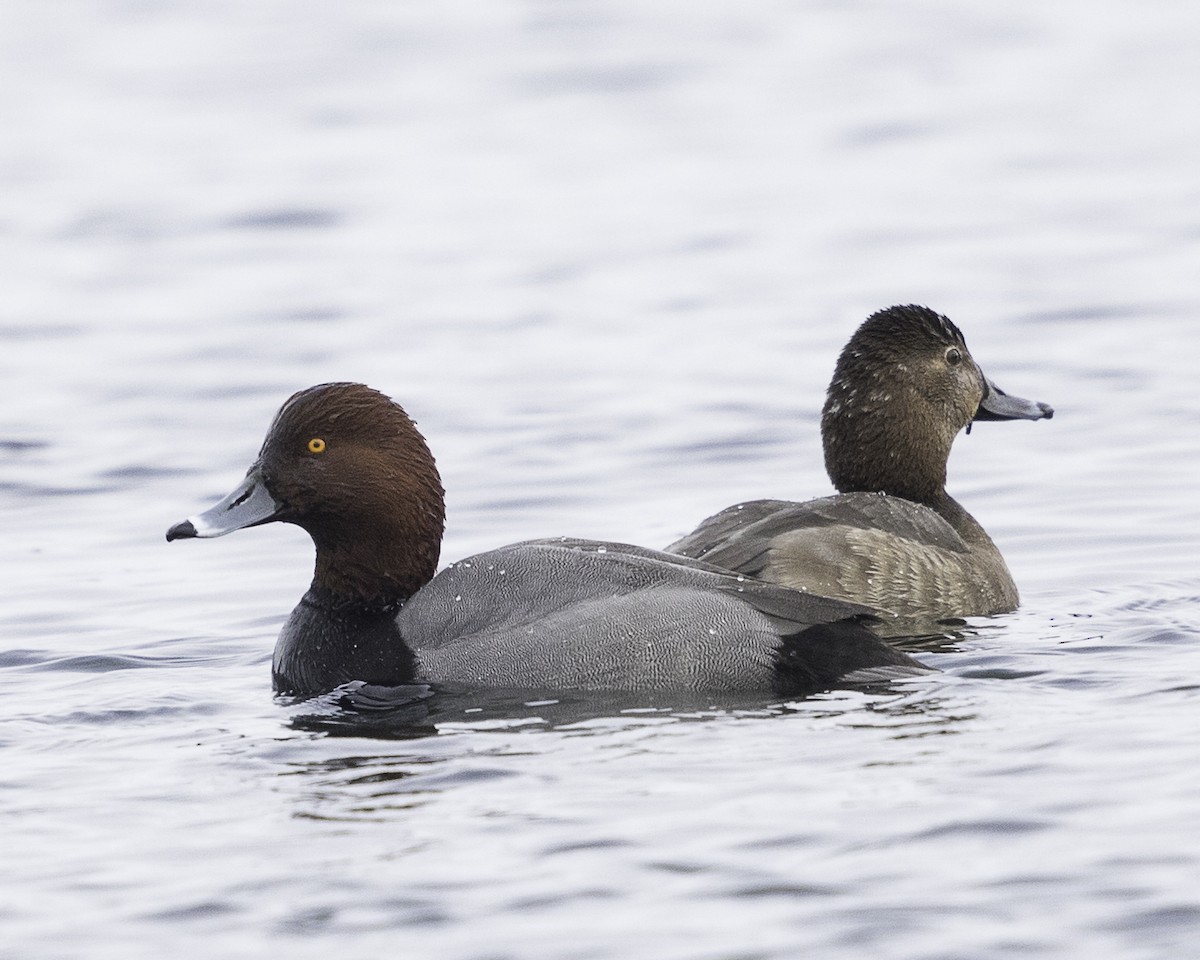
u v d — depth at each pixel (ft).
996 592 42.09
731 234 84.38
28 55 126.21
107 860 26.76
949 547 42.42
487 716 33.09
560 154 100.73
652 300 74.28
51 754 32.01
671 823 26.96
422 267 80.48
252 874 26.02
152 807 28.91
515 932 23.90
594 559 36.04
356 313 73.61
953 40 126.93
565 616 35.09
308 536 50.24
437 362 66.44
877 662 34.42
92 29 134.00
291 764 30.83
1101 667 34.86
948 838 26.00
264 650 40.22
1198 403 59.00
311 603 38.14
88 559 48.16
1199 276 74.69
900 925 23.59
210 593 45.06
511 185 94.79
